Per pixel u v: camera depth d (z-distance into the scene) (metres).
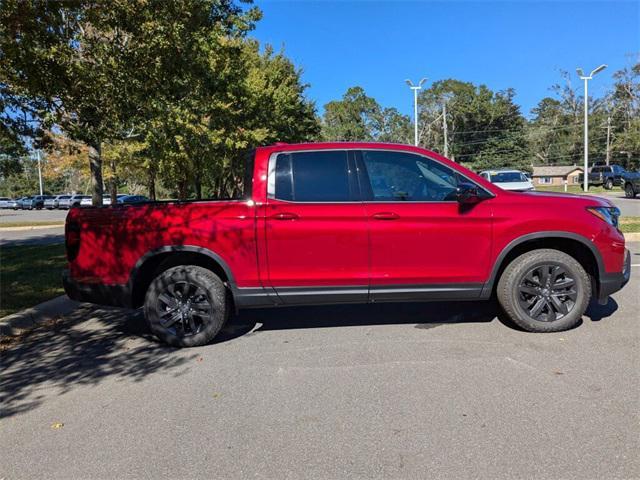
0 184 94.25
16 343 5.50
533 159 90.50
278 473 2.88
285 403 3.77
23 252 12.39
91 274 5.14
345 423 3.43
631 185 28.11
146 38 7.36
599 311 5.95
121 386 4.20
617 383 3.92
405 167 5.12
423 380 4.10
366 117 88.44
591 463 2.88
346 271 5.01
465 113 79.94
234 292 5.02
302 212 4.94
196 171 21.00
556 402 3.63
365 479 2.80
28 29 6.36
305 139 32.69
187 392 4.03
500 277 5.22
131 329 5.91
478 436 3.21
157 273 5.24
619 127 70.81
